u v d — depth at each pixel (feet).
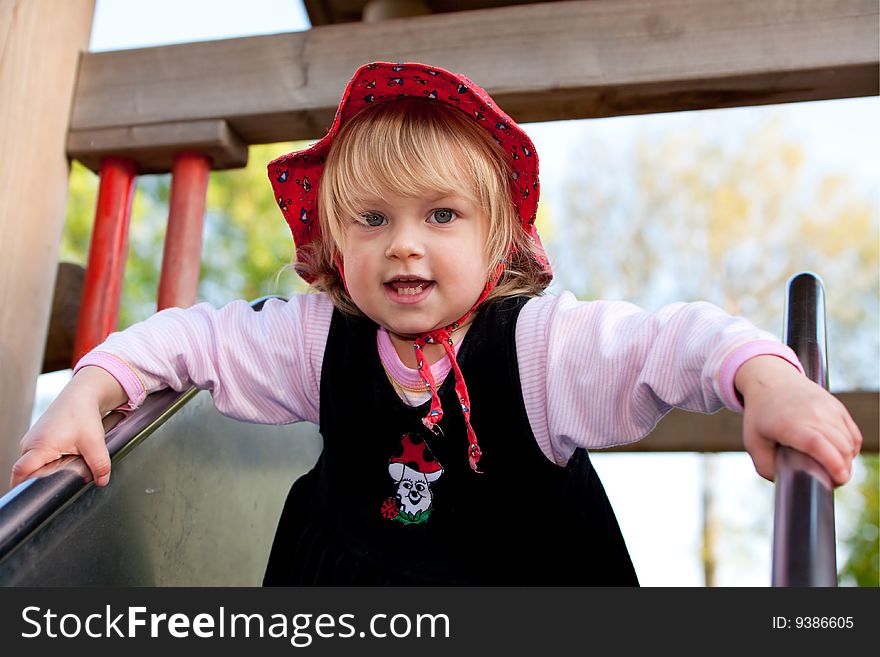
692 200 45.62
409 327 4.60
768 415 3.25
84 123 7.85
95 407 4.56
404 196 4.65
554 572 4.89
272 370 5.28
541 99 7.27
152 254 37.01
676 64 7.02
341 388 5.07
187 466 5.46
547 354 4.74
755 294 44.50
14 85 7.35
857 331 44.50
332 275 5.32
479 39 7.41
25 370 7.15
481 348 4.88
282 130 7.94
